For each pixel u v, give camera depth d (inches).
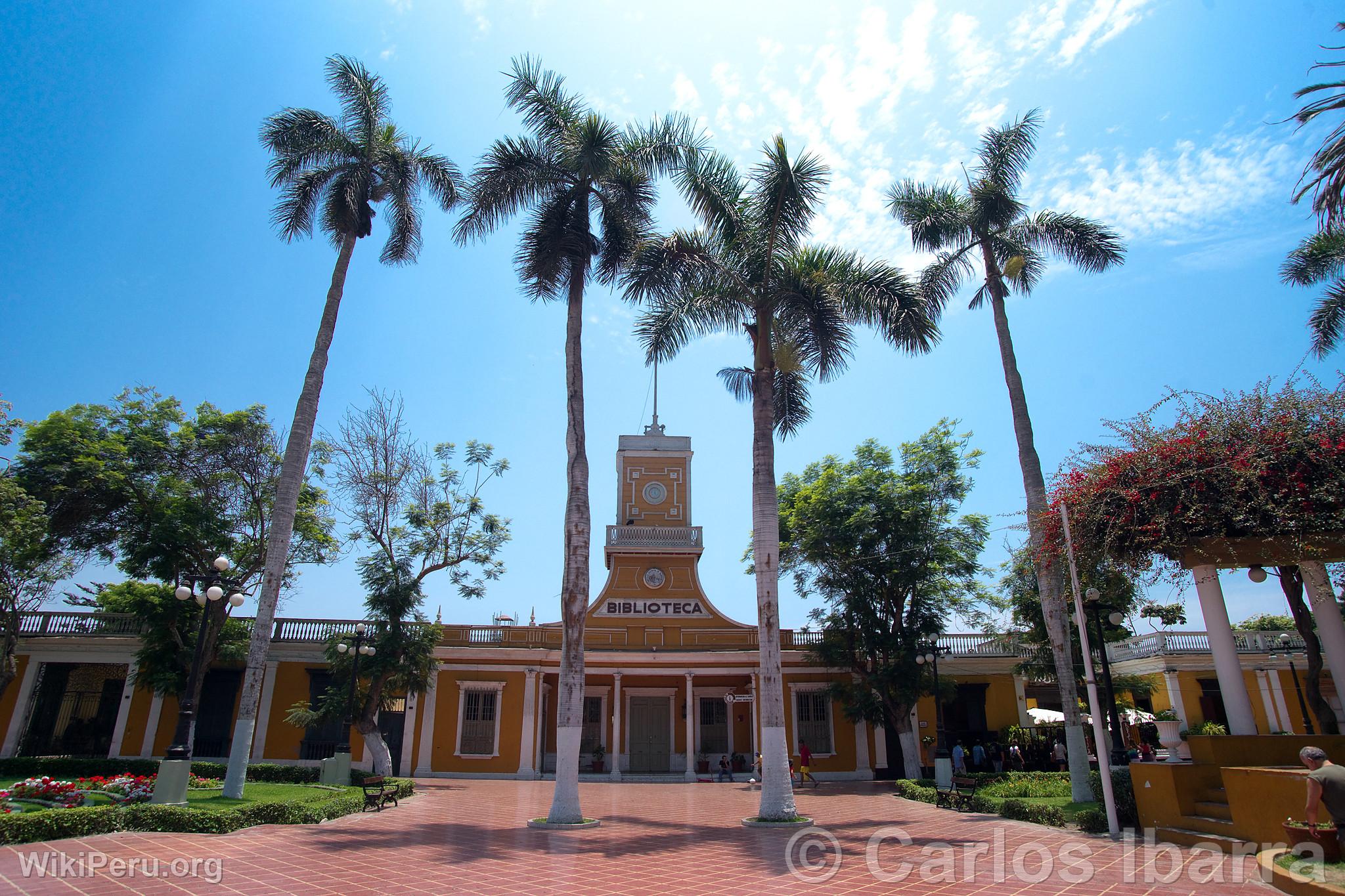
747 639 1213.1
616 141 648.4
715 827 538.9
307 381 679.1
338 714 896.3
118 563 972.6
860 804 711.1
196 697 534.9
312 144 743.7
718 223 652.1
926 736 1133.1
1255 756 425.4
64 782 526.3
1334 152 434.9
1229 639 443.5
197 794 598.9
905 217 751.7
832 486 1088.2
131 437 1011.9
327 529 1100.5
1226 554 433.7
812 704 1150.3
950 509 1059.9
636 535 1262.3
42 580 927.7
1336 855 287.0
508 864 384.5
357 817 574.9
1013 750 1059.3
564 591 581.6
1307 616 562.6
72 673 1074.1
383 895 314.7
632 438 1349.7
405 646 935.0
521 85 644.1
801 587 1120.2
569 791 538.6
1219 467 402.0
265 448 1044.5
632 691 1231.5
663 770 1199.6
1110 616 631.8
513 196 653.9
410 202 805.9
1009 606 1029.8
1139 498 423.2
